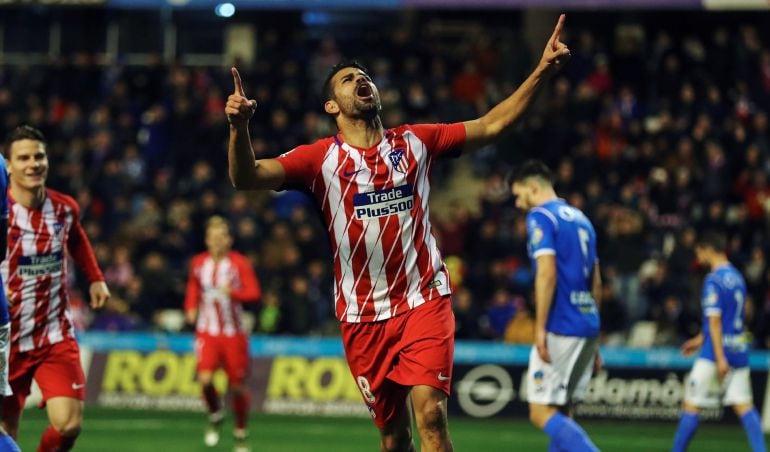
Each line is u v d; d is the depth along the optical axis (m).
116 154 58.66
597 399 41.62
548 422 21.42
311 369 43.31
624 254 48.81
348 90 16.53
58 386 19.70
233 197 53.47
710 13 68.94
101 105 62.22
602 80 61.03
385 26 70.50
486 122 17.44
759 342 46.81
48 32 70.00
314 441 34.19
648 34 69.38
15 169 19.55
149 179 57.91
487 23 72.25
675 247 48.19
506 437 36.22
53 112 61.78
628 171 55.50
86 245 21.30
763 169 55.34
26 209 19.72
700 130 55.50
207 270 32.75
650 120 60.00
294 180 16.50
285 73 60.50
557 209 22.02
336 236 16.83
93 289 21.45
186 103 58.44
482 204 54.09
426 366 16.55
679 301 46.72
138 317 47.34
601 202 51.72
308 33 70.06
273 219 51.94
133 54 70.00
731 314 27.77
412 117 58.69
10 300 19.52
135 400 43.91
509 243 50.78
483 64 63.59
